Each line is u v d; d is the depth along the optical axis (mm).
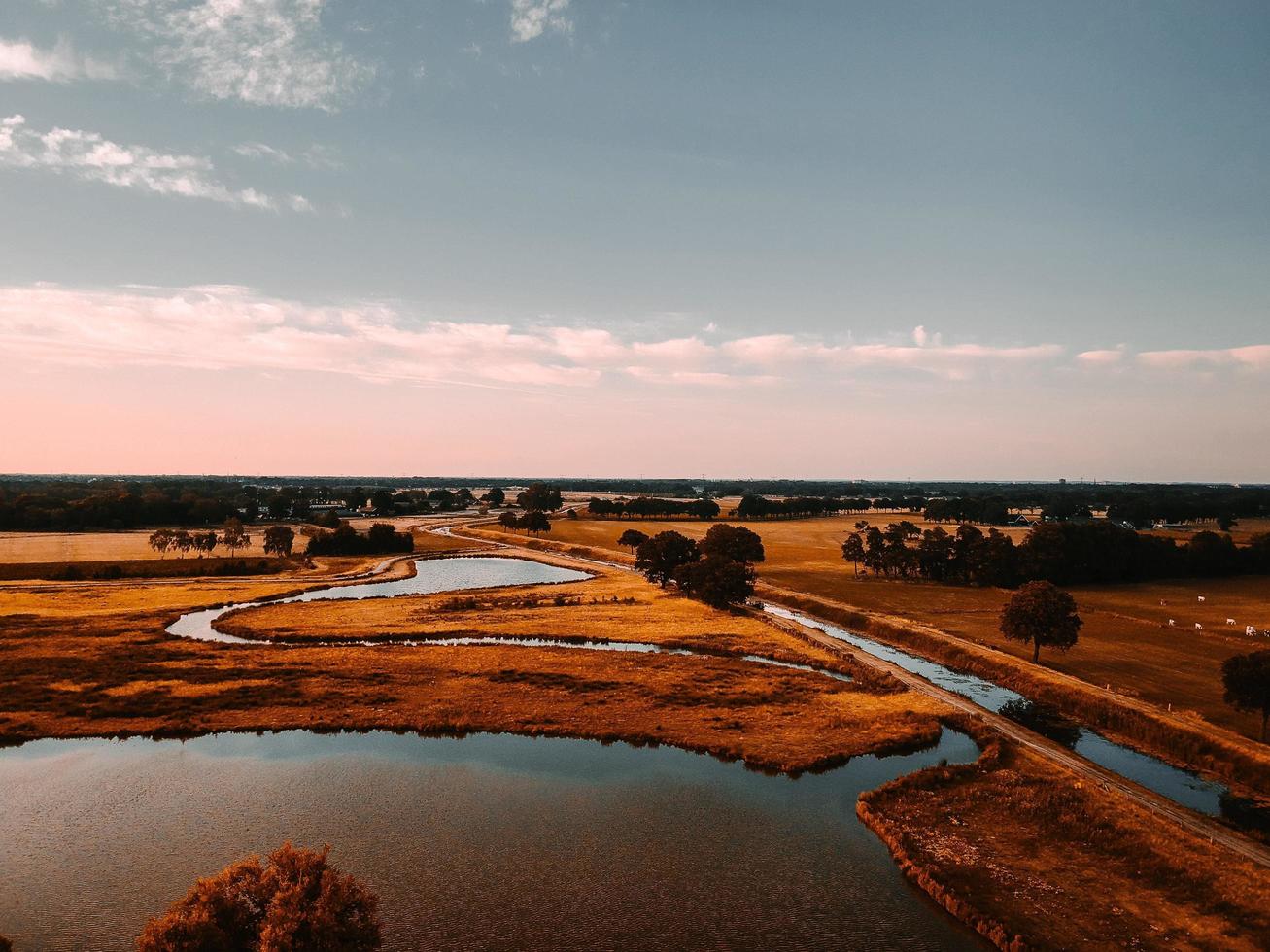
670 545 124000
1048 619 69750
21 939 29797
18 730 52688
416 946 29375
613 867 35750
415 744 51594
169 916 25109
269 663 71250
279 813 41094
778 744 51156
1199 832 38188
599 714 57250
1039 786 44125
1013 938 29453
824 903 32812
